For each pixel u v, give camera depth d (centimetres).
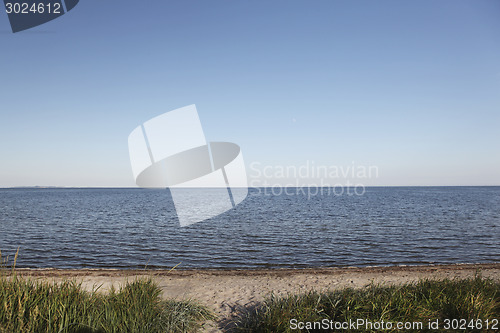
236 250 1470
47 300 425
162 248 1519
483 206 4788
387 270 957
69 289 475
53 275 833
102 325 388
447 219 2847
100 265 1196
